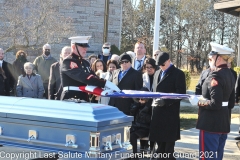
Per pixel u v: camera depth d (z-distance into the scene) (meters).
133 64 7.75
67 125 3.72
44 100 4.10
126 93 4.51
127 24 37.09
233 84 5.11
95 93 4.42
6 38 16.42
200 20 37.16
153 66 6.23
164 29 37.78
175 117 5.67
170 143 5.76
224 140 5.23
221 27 37.91
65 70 4.52
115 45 18.78
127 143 4.07
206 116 5.00
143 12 37.44
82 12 18.22
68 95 4.56
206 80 4.98
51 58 9.15
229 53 4.95
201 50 37.75
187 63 38.50
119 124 3.92
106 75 6.69
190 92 15.78
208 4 36.81
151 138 5.68
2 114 4.00
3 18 16.36
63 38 17.73
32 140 3.87
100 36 18.56
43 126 3.84
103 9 18.56
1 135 4.03
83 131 3.67
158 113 5.64
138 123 5.97
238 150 7.16
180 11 36.97
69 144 3.71
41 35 16.61
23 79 7.77
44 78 8.96
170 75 5.58
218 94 4.80
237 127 9.55
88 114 3.71
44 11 16.47
